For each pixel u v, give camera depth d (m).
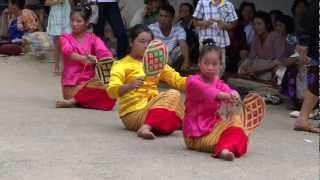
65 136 6.93
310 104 7.71
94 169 5.58
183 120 6.59
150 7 12.42
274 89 10.73
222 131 6.16
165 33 11.31
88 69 8.98
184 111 6.68
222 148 6.02
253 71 11.38
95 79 8.74
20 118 7.93
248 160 6.06
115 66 7.18
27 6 15.69
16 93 10.09
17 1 15.11
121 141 6.72
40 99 9.58
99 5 12.30
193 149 6.40
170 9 11.27
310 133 7.64
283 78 9.71
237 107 6.19
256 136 7.34
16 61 13.58
